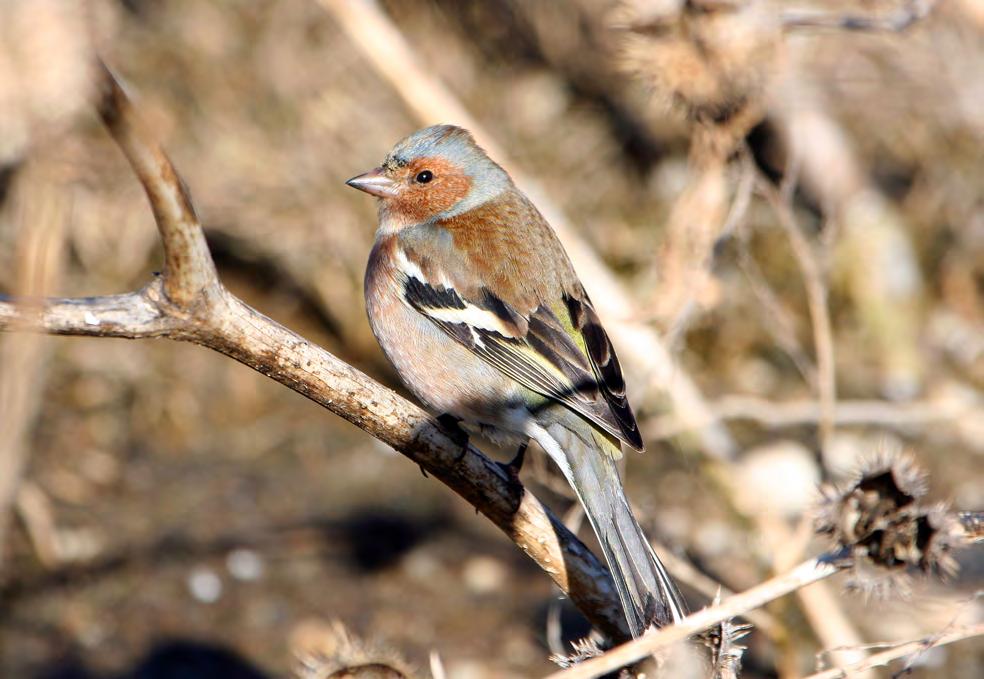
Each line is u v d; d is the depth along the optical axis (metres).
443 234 8.23
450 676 10.07
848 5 9.89
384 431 6.18
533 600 11.13
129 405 12.79
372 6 10.54
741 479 9.88
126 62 13.78
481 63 15.35
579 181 14.38
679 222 8.45
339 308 13.32
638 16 7.99
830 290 13.78
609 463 7.34
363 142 13.81
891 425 12.92
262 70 14.10
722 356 13.48
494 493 6.34
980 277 14.27
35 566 11.01
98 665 10.05
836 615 8.82
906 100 12.05
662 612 6.21
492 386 7.84
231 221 13.38
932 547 4.75
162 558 11.24
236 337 5.80
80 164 6.70
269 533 11.65
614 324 9.92
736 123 8.08
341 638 5.93
